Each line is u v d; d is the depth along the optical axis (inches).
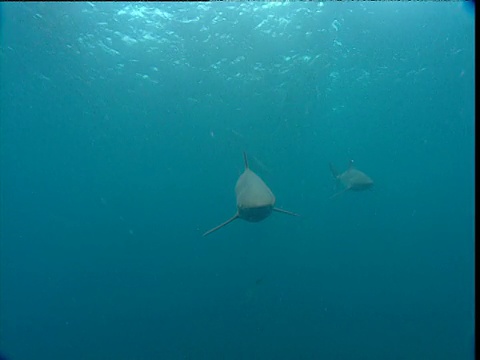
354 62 588.4
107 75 616.4
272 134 927.0
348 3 461.4
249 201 185.9
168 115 818.8
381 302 539.5
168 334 478.9
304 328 459.5
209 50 540.7
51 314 672.4
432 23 493.0
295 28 500.7
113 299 695.7
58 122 912.3
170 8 464.1
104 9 459.2
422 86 708.7
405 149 1445.6
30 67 583.5
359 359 374.9
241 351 406.3
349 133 1087.0
